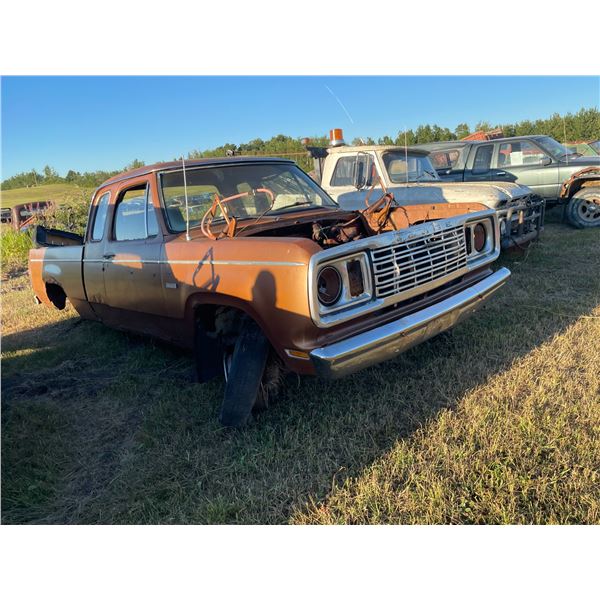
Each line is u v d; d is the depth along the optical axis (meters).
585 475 2.55
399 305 3.20
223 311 3.50
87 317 5.50
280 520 2.55
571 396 3.31
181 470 3.02
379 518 2.47
